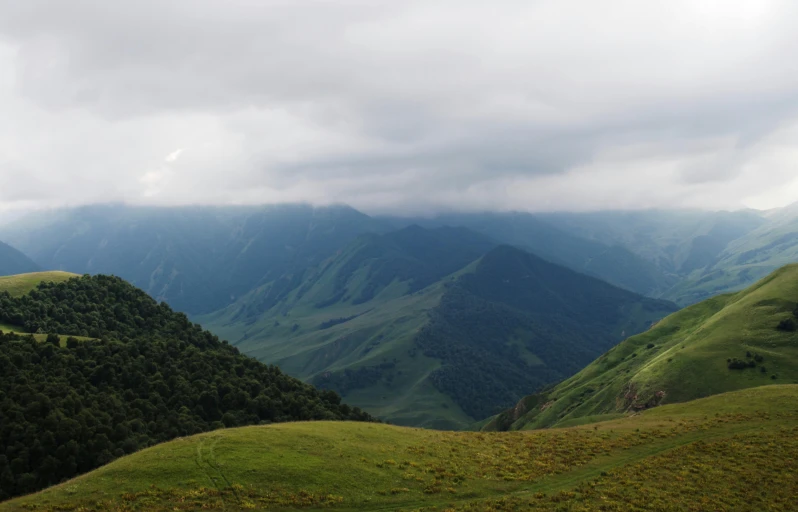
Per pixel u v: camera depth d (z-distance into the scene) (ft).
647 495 180.65
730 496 181.27
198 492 160.86
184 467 175.52
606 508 170.30
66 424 312.50
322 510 161.68
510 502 174.29
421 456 214.07
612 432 265.75
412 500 173.47
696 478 196.24
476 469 204.23
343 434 229.66
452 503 173.06
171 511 149.89
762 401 300.20
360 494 173.27
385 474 190.39
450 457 216.54
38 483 286.87
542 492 184.55
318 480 177.47
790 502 176.45
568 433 267.80
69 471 296.10
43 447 297.53
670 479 195.42
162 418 375.25
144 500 155.12
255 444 199.62
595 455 226.38
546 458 221.25
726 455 218.79
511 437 258.57
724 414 284.20
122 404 366.84
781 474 197.88
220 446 193.88
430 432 263.90
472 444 240.53
